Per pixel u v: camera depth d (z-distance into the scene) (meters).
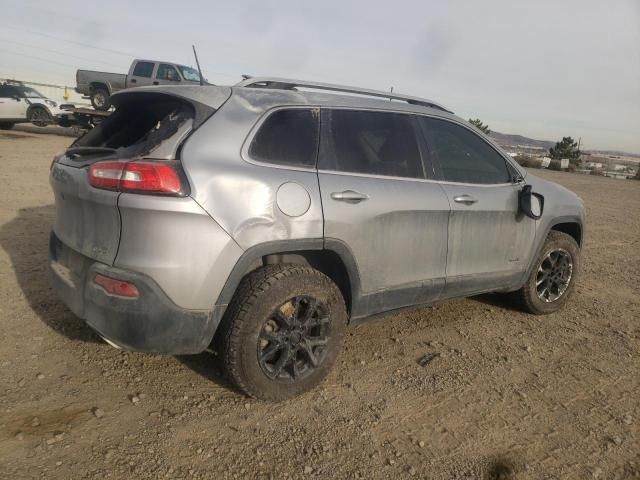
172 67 17.59
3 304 3.99
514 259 4.16
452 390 3.31
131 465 2.43
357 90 3.50
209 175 2.60
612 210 12.92
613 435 2.96
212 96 2.87
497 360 3.77
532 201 4.14
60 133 20.77
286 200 2.80
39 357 3.29
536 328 4.40
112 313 2.59
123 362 3.31
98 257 2.67
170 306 2.57
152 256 2.53
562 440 2.88
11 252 5.23
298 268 2.93
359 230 3.08
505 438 2.87
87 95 18.38
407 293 3.47
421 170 3.54
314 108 3.13
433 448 2.74
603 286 5.82
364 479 2.48
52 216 6.91
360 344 3.86
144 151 2.67
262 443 2.67
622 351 4.06
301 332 2.99
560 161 35.84
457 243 3.69
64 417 2.73
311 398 3.09
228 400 3.00
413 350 3.82
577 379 3.57
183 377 3.20
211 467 2.47
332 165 3.09
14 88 18.81
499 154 4.16
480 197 3.80
